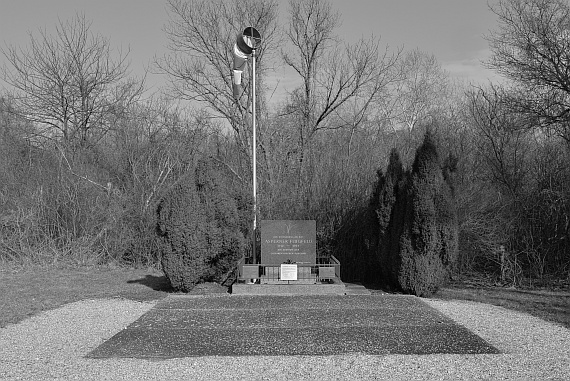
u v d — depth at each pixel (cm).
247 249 1499
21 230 1848
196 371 673
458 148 1698
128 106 2383
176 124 2230
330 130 2598
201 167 1341
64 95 2561
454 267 1374
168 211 1286
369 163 1736
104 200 1900
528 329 909
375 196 1388
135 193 1852
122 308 1112
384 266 1337
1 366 705
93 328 930
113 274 1620
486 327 923
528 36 1703
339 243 1581
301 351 765
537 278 1473
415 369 677
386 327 912
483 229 1503
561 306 1119
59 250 1842
